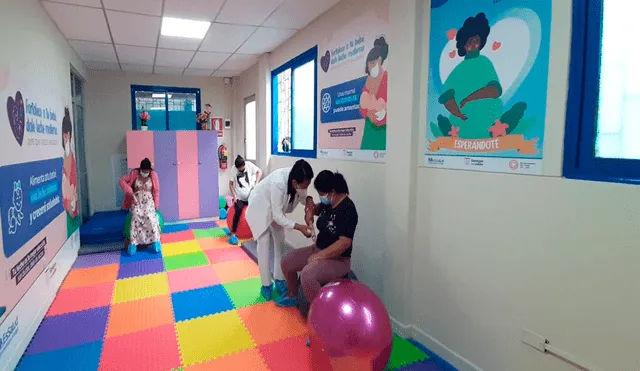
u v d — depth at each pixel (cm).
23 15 279
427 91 236
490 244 198
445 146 224
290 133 478
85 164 596
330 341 188
